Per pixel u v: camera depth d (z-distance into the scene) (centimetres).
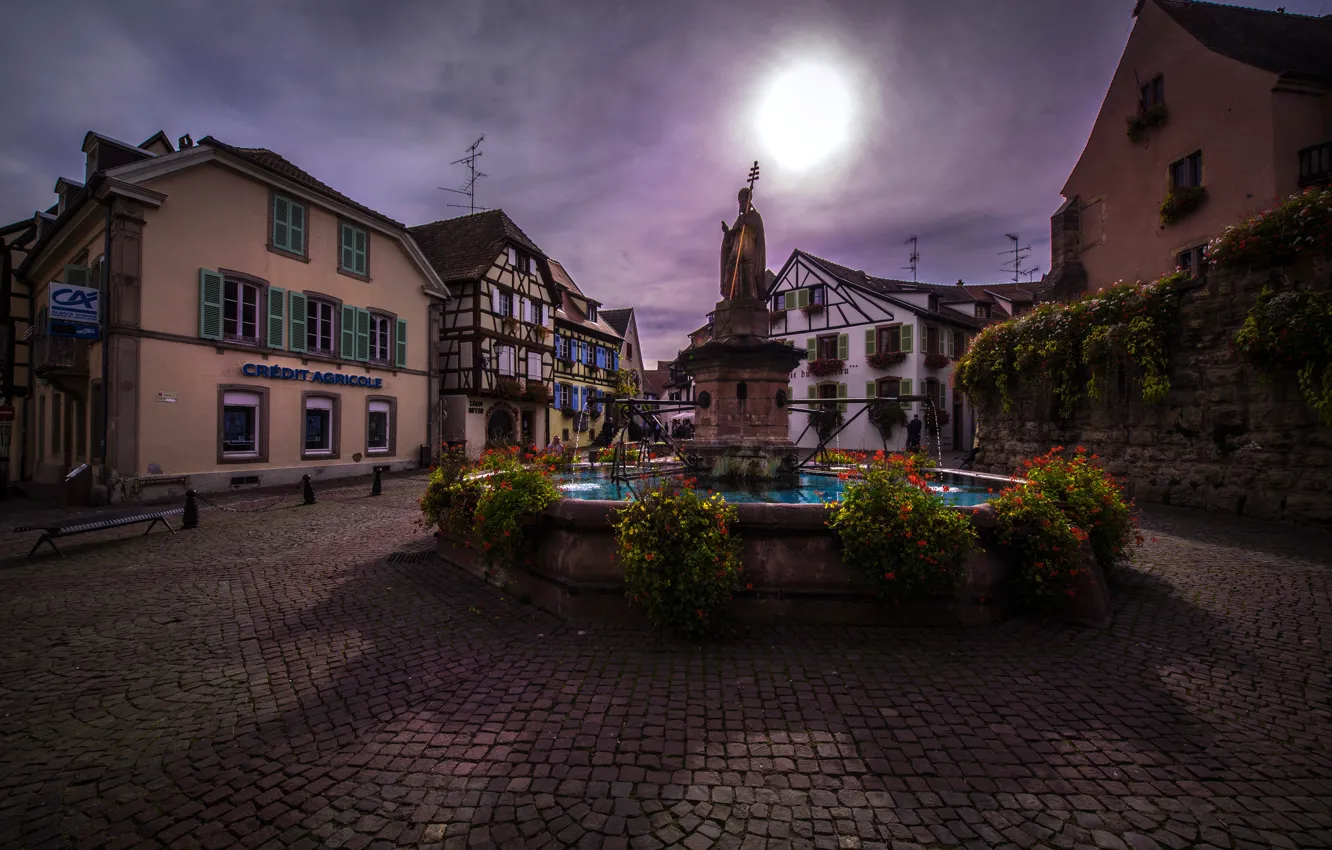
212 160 1508
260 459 1622
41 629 484
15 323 2119
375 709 338
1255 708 333
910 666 385
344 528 976
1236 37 1530
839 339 3058
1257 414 918
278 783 268
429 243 2773
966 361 1630
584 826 235
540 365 2939
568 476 805
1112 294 1164
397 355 2108
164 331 1416
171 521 1066
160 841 230
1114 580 576
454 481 680
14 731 320
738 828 233
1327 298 798
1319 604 504
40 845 229
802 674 374
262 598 569
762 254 817
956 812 243
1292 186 1323
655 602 422
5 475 1504
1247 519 905
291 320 1712
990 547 469
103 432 1368
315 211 1800
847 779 266
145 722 328
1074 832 231
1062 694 348
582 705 337
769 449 747
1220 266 968
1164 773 271
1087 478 551
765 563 459
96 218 1475
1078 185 1884
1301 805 247
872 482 444
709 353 782
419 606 531
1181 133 1544
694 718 320
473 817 242
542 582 509
